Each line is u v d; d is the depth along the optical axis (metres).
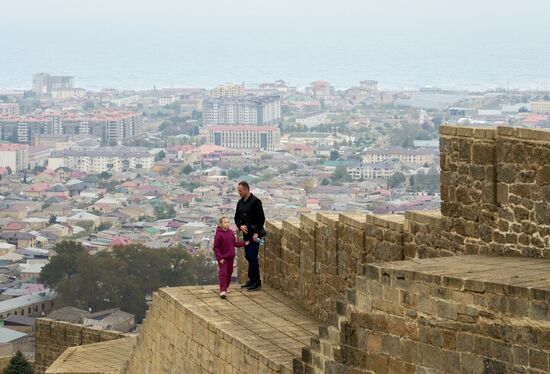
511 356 17.22
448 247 22.50
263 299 30.22
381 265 19.59
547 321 16.73
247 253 31.52
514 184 20.73
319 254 28.45
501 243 21.05
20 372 56.50
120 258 173.88
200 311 28.56
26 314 185.62
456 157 22.17
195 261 173.12
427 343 18.53
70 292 169.88
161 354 30.50
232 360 25.70
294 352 24.28
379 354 19.39
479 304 17.70
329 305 27.73
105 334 46.56
